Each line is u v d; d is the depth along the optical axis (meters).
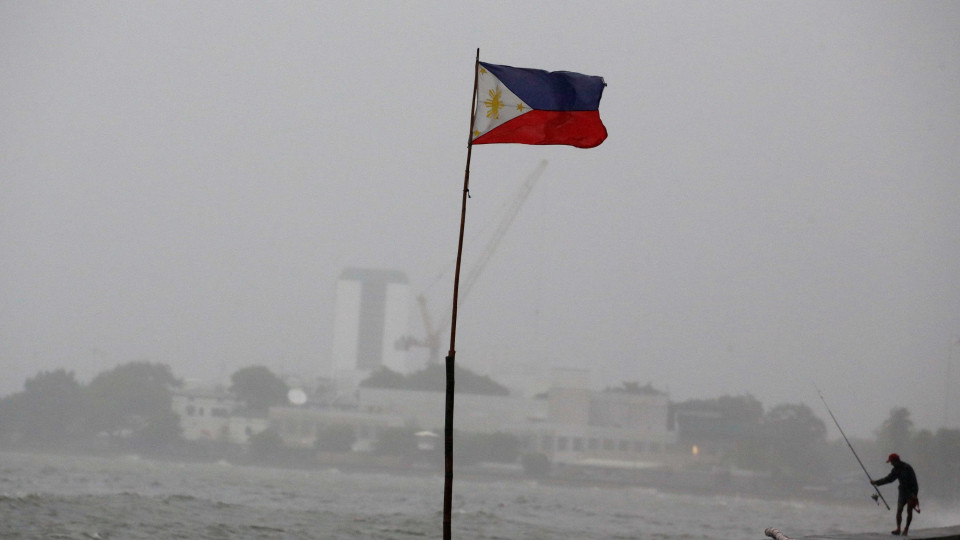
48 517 118.62
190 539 107.56
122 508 140.75
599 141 69.00
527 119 68.19
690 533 185.25
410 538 125.38
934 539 97.94
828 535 100.81
